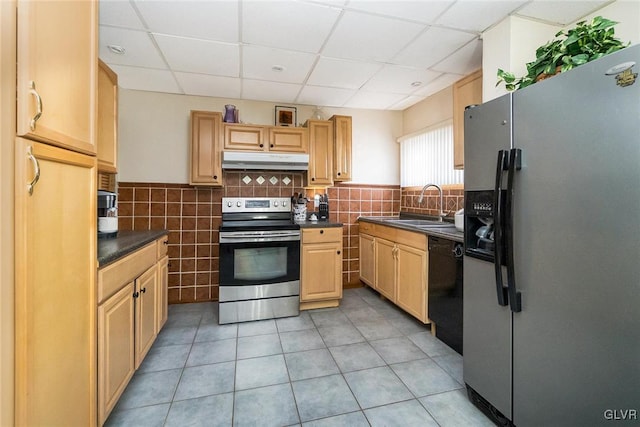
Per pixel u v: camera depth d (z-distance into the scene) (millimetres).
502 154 1312
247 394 1695
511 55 1852
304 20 1908
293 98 3336
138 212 3084
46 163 909
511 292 1297
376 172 3816
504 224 1320
